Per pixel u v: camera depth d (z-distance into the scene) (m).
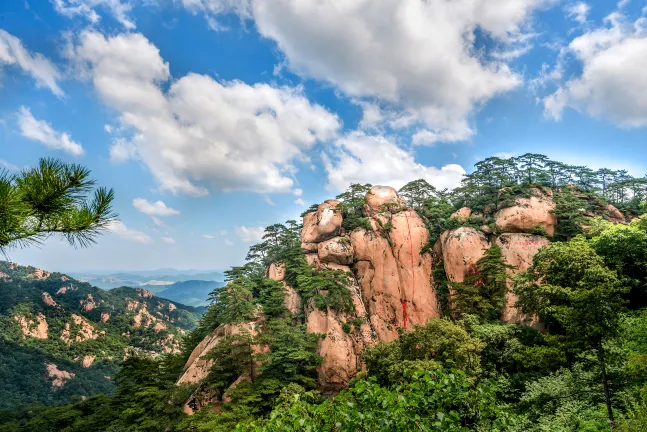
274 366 41.22
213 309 52.50
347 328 45.44
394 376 27.56
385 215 54.66
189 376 44.12
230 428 30.75
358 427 7.54
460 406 8.65
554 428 20.27
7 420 55.91
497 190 52.97
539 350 25.89
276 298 48.12
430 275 50.94
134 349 152.38
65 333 139.50
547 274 30.72
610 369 21.83
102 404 50.31
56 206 7.43
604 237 34.28
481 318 38.84
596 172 57.72
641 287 32.69
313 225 56.72
